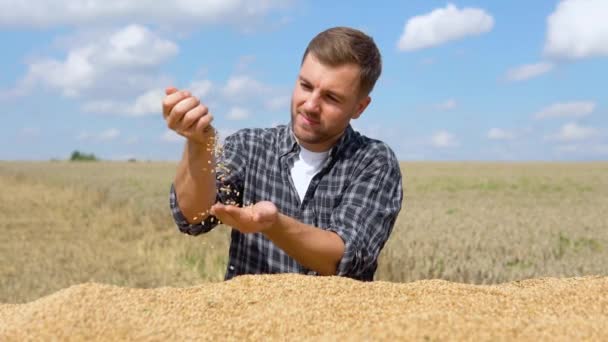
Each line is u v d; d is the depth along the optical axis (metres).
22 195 22.42
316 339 2.02
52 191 24.17
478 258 10.06
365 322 2.15
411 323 2.01
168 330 2.16
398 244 11.15
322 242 2.68
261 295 2.45
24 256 11.87
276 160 3.14
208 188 2.71
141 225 15.81
